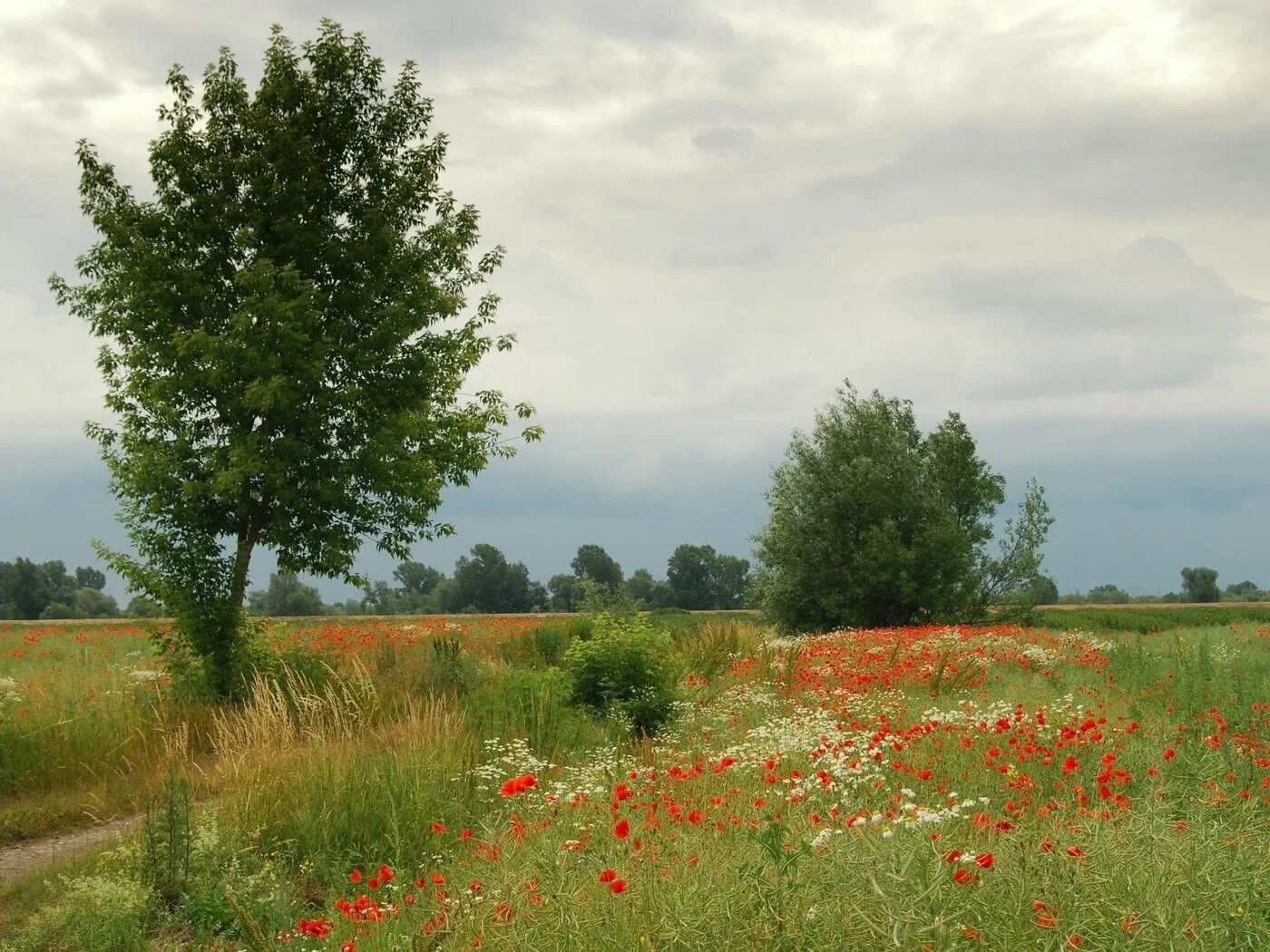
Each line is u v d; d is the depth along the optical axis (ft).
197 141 53.47
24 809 32.09
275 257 52.19
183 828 23.43
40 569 285.43
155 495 50.01
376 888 20.38
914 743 28.73
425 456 55.62
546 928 12.82
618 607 89.66
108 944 19.40
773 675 53.98
